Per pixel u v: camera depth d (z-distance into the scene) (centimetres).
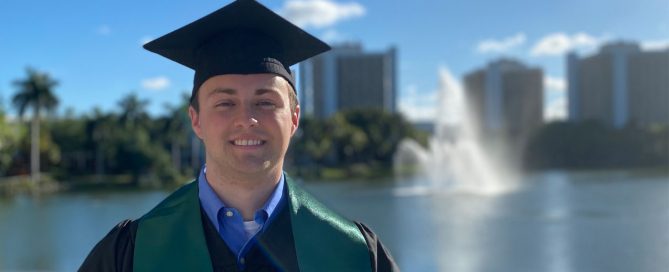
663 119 10656
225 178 192
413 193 4131
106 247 195
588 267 1503
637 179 5756
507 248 1798
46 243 2138
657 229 2173
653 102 10662
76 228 2645
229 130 185
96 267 194
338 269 192
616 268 1494
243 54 192
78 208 3734
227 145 186
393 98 11006
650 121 10688
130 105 6162
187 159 7738
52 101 5253
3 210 3653
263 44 198
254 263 186
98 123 6109
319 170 6944
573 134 9525
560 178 6100
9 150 5625
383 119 8575
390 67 10969
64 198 4700
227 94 187
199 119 198
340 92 10706
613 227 2266
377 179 6525
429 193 4106
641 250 1739
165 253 187
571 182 5306
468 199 3625
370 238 210
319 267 190
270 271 185
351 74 10694
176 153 6625
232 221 191
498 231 2192
